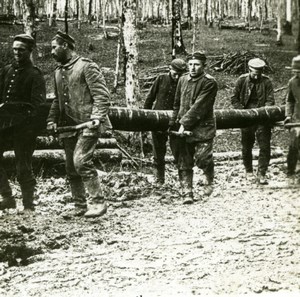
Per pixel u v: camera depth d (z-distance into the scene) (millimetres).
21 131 6406
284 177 9234
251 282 4117
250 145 9367
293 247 4977
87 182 6176
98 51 27000
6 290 4105
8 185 6684
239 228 5699
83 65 6191
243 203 7008
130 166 10234
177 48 26484
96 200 6219
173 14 22859
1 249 4945
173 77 8516
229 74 23109
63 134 6262
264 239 5270
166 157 11172
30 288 4125
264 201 7070
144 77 22109
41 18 32656
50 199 7488
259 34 32250
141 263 4633
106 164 9812
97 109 6102
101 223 6012
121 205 6977
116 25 36000
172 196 7570
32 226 5805
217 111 8742
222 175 9883
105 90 6176
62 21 36062
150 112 8312
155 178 8703
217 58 24766
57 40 6262
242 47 27016
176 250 4980
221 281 4148
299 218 5957
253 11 42156
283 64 22188
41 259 4816
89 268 4535
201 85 7219
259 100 9039
